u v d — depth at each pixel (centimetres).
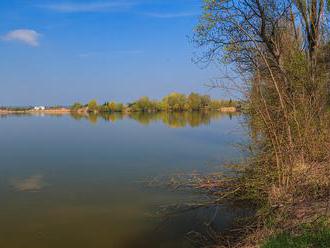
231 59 1479
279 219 991
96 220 1320
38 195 1631
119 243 1130
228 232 1145
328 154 1236
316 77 1530
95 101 12156
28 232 1226
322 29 1652
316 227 868
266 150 1348
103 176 1959
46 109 15400
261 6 1522
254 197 1317
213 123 5109
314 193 1084
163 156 2497
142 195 1598
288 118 1248
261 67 1444
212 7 1515
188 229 1204
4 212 1414
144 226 1252
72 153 2684
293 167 1214
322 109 1445
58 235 1197
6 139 3588
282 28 1616
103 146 3006
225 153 2484
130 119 6831
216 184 1616
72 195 1622
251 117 1346
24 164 2289
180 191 1634
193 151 2659
